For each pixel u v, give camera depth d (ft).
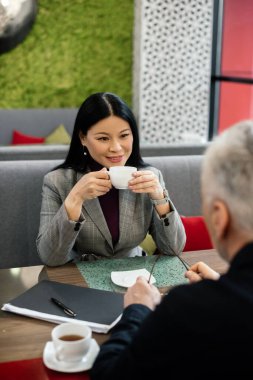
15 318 3.87
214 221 2.48
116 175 4.98
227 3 16.26
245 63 17.20
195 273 4.09
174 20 15.19
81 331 3.39
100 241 5.70
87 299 4.12
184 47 15.46
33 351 3.42
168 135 16.01
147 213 5.94
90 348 3.38
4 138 15.57
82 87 16.40
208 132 16.87
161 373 2.30
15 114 15.58
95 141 5.57
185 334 2.22
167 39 15.29
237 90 17.15
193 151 9.18
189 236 6.45
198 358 2.19
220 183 2.38
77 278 4.68
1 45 15.17
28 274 4.83
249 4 16.70
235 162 2.35
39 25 15.47
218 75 16.55
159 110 15.76
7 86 15.72
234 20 16.56
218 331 2.17
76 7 15.62
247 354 2.12
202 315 2.22
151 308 3.31
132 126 5.73
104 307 3.98
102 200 5.82
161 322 2.31
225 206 2.39
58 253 5.05
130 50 16.42
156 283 4.55
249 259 2.31
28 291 4.25
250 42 17.12
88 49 16.10
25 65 15.69
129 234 5.82
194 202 8.18
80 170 5.89
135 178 5.11
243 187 2.31
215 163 2.42
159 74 15.48
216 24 16.24
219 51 16.57
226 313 2.19
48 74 15.98
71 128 16.12
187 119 16.05
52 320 3.81
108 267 4.97
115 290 4.42
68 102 16.43
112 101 5.54
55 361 3.26
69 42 15.88
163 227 5.53
